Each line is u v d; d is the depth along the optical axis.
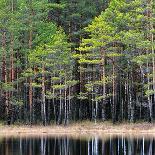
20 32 65.31
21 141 44.31
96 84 61.59
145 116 62.16
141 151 34.44
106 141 43.12
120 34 59.97
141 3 59.22
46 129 58.38
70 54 61.44
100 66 62.09
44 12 64.38
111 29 59.38
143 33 58.31
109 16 62.50
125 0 64.12
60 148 37.44
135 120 61.50
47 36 64.62
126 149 35.97
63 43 60.47
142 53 62.06
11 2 65.69
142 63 58.12
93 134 52.91
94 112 62.94
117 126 58.44
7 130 57.91
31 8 63.12
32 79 63.56
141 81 63.09
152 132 54.09
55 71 60.56
